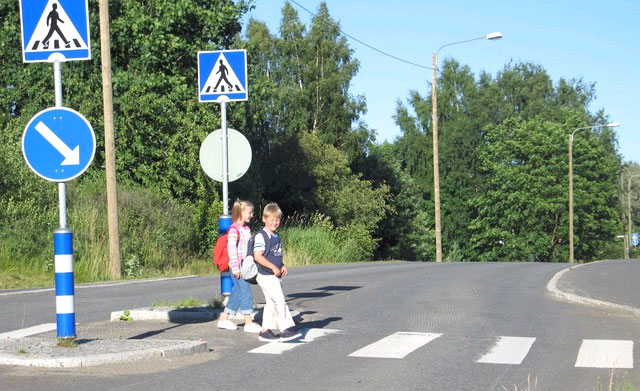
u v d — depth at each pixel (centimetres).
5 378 707
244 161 1098
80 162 791
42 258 2016
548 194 6638
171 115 3012
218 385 697
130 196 2486
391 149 7688
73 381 702
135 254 2291
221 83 1091
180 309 1126
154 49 3147
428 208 7369
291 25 5406
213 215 2833
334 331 1017
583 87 8525
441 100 7531
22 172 2217
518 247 6706
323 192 4716
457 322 1103
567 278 1820
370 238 4856
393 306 1289
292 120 5138
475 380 726
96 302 1334
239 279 1009
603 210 6681
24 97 3222
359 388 689
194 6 3353
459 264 2875
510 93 8219
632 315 1177
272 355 848
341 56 5381
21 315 1153
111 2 3216
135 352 794
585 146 6719
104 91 2041
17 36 3203
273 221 945
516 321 1114
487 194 7088
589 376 745
